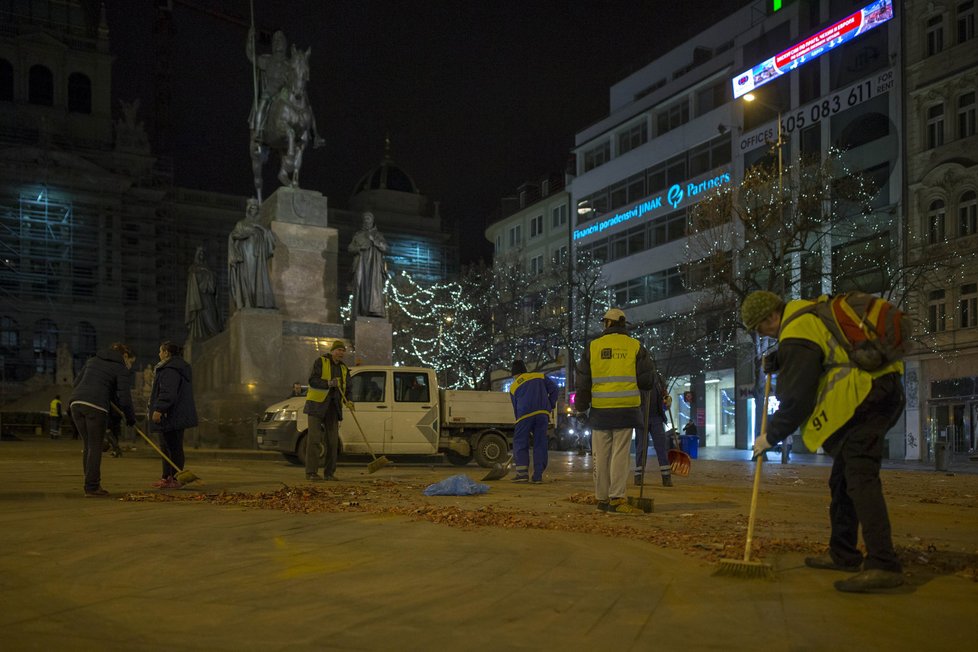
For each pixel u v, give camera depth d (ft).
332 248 83.30
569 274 166.30
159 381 35.37
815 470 66.59
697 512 28.53
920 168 116.16
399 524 23.40
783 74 139.64
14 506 27.53
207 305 96.07
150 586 14.98
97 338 241.35
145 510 26.37
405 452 56.90
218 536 20.72
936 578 16.25
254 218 80.07
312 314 81.51
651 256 166.40
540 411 43.57
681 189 159.12
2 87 247.50
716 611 13.23
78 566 16.83
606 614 12.99
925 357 111.65
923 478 57.11
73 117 254.68
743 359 137.59
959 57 112.27
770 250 102.83
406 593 14.42
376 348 82.07
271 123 84.28
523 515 26.50
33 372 231.09
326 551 18.65
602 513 27.53
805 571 16.81
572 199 192.65
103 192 245.86
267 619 12.64
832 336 15.84
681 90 161.38
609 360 28.09
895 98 119.96
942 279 111.24
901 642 11.59
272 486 37.06
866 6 124.88
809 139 134.41
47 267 234.99
